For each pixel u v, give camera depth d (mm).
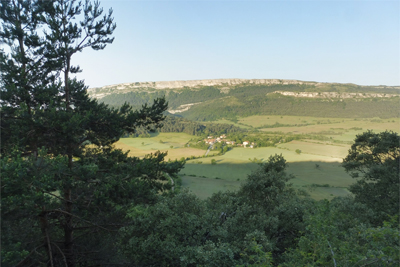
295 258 8641
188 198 14008
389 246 6180
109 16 12445
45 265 9195
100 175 10352
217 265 9555
